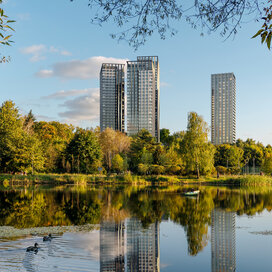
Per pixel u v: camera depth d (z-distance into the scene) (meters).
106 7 6.47
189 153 68.56
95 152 79.94
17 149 62.91
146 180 65.69
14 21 6.87
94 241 16.33
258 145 159.38
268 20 5.54
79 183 62.34
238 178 66.31
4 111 68.19
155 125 190.38
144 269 12.54
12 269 11.70
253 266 13.27
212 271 12.65
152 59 194.88
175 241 17.14
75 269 11.95
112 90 188.25
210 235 18.69
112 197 38.56
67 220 22.45
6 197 37.72
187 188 54.53
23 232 17.98
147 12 6.70
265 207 30.59
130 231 19.25
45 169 73.38
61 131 116.56
